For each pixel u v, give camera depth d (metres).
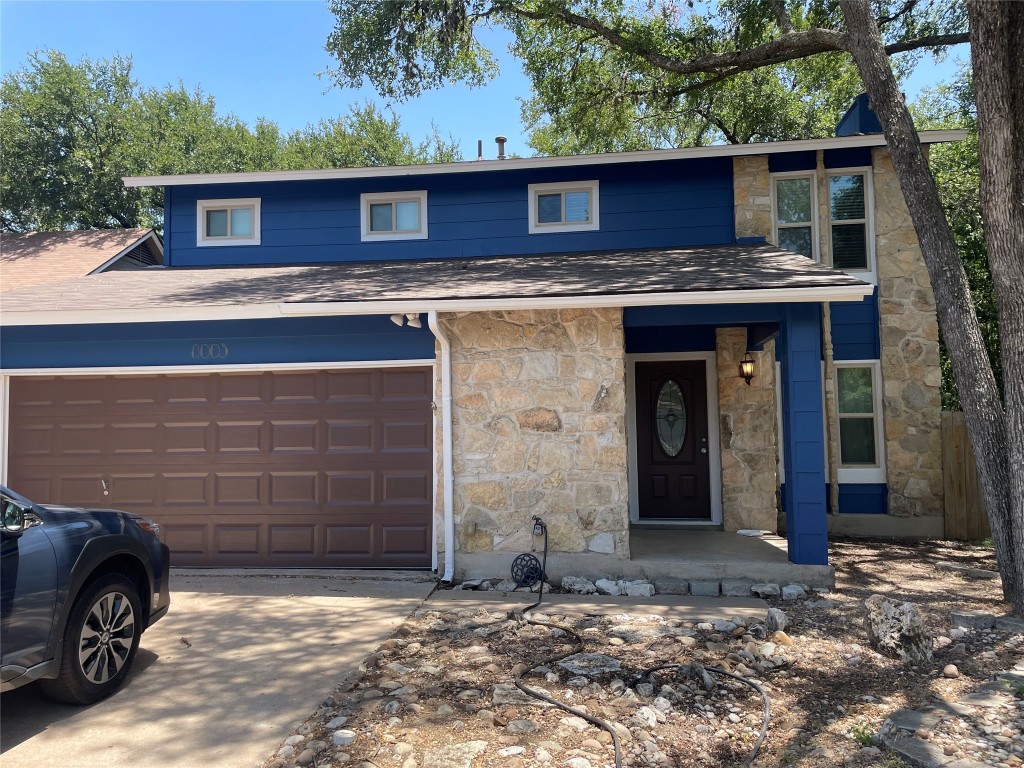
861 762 3.33
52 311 7.27
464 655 4.86
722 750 3.52
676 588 6.73
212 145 21.98
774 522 8.99
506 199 10.09
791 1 11.32
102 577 4.18
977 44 5.51
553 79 12.83
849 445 9.79
